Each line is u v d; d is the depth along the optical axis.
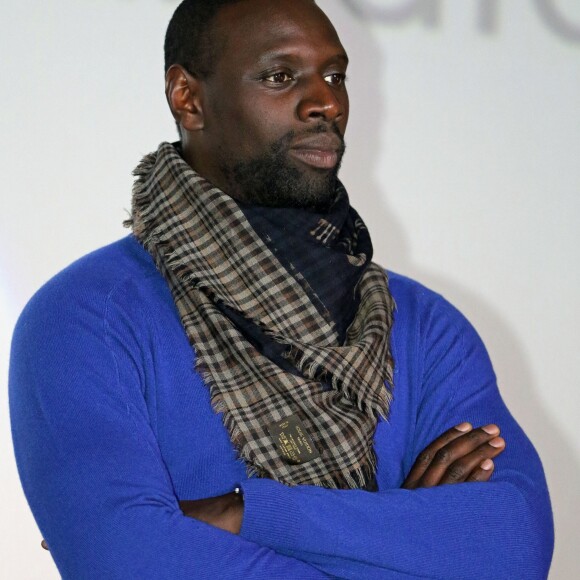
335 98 6.14
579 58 11.52
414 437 6.42
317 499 5.51
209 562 5.25
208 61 6.27
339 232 6.39
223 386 5.88
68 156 9.73
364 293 6.55
